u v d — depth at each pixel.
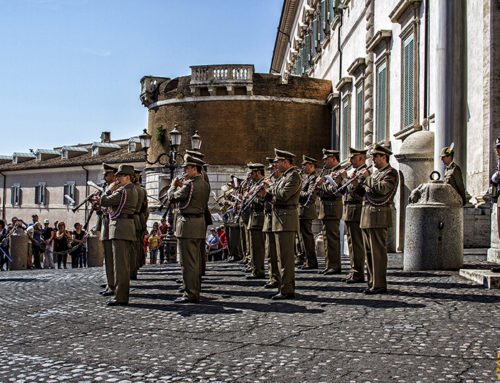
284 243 9.53
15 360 6.29
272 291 10.61
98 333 7.50
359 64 25.47
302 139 34.00
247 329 7.39
